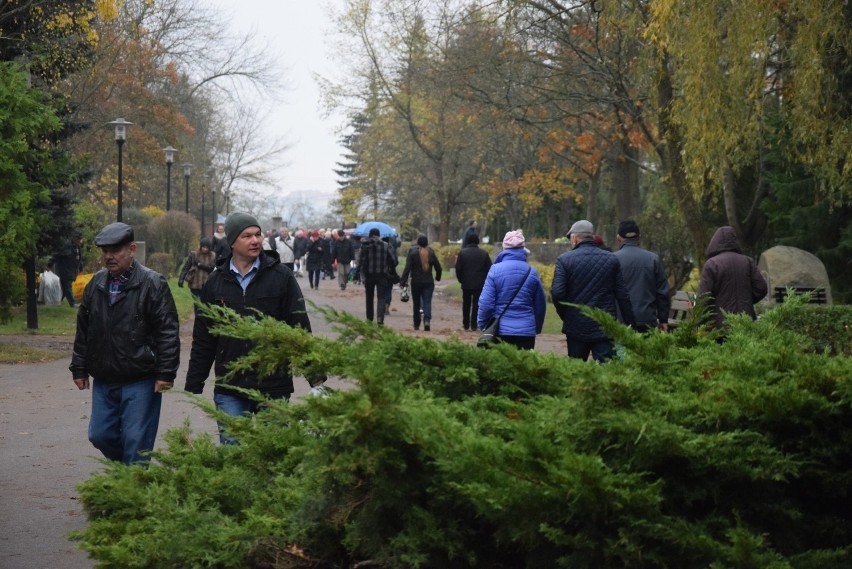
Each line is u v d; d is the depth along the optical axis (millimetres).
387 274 24875
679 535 3012
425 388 3939
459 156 56188
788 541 3277
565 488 3006
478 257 23000
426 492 3354
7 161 16750
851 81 18766
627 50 25750
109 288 7262
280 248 37906
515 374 3992
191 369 7082
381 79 52875
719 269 10836
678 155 22562
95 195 45031
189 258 20812
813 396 3215
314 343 4012
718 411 3268
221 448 4699
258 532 3594
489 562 3393
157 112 44688
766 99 20828
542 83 29984
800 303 4512
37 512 7762
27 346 19500
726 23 17781
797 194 24938
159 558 3711
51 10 23281
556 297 10414
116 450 7438
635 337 3889
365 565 3453
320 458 3348
